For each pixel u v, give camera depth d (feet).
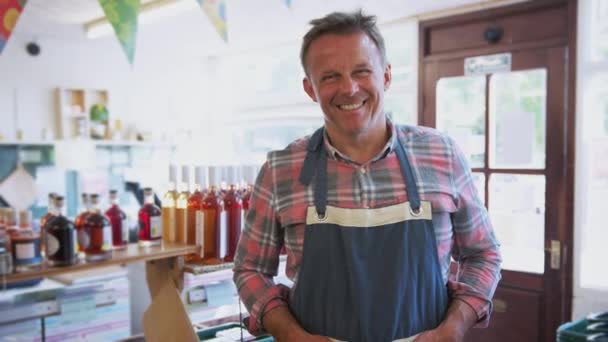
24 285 8.68
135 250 6.23
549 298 9.66
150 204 6.72
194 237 6.55
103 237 5.86
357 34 3.76
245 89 15.44
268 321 4.02
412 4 10.31
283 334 3.88
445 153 4.04
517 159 9.98
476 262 4.09
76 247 6.11
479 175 10.46
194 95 15.96
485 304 3.88
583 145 9.19
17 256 5.45
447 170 3.99
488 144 10.30
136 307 12.38
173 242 6.72
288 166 4.12
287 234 4.06
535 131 9.77
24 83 12.78
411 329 3.69
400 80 12.00
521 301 9.98
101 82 14.02
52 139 13.10
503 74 10.11
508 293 10.15
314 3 10.28
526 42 9.75
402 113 12.03
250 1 10.12
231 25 12.10
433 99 11.04
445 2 10.16
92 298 8.48
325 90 3.77
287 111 14.33
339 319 3.72
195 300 6.31
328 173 3.95
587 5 9.00
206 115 16.11
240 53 15.29
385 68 4.03
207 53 15.44
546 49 9.53
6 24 5.83
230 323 6.22
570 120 9.28
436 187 3.88
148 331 5.95
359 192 3.84
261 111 14.89
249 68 15.31
